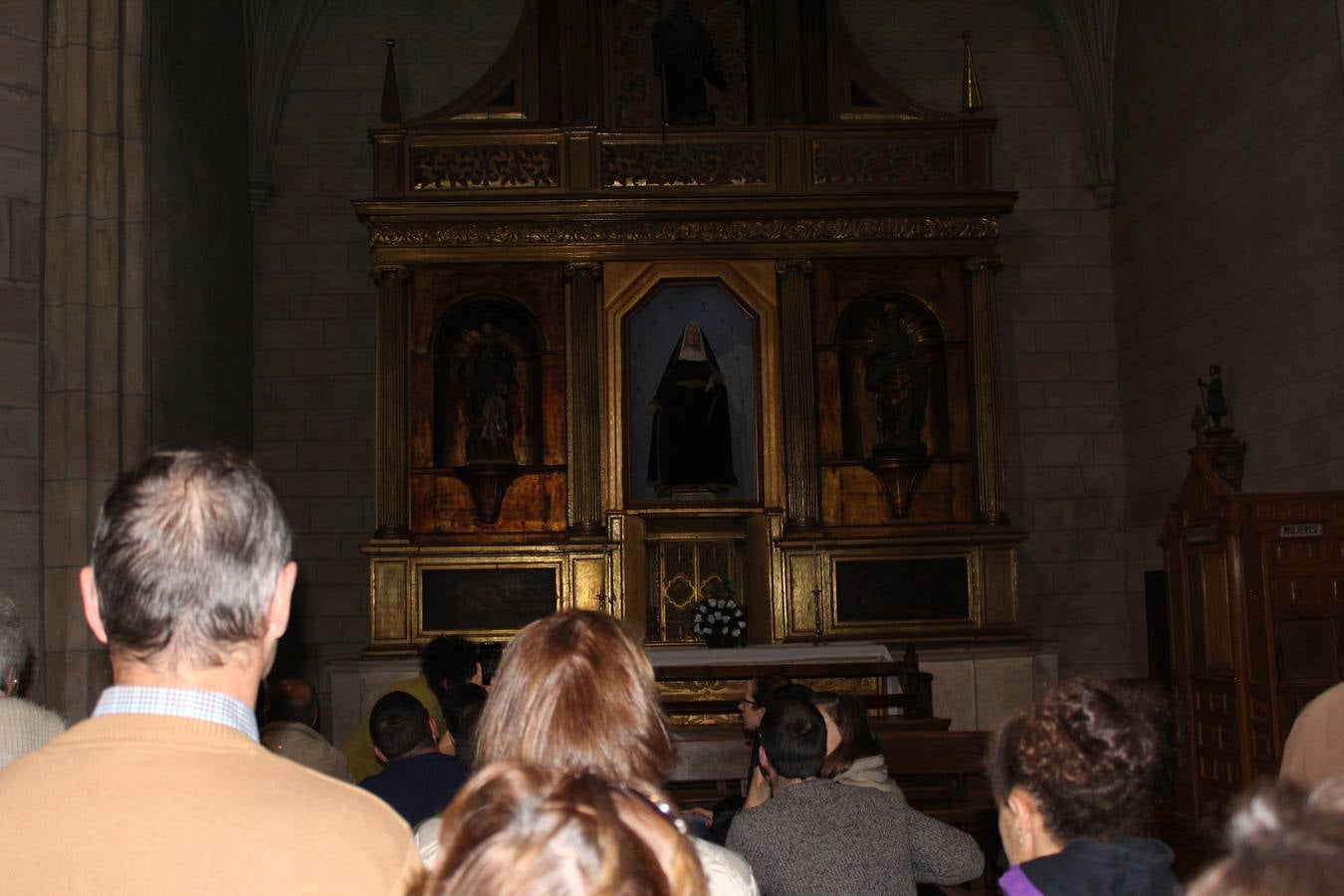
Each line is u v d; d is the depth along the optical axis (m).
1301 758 2.90
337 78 14.12
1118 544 13.98
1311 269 10.31
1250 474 11.29
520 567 12.50
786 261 12.98
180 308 11.23
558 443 12.83
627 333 13.01
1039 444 14.05
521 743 2.23
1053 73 14.55
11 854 1.59
